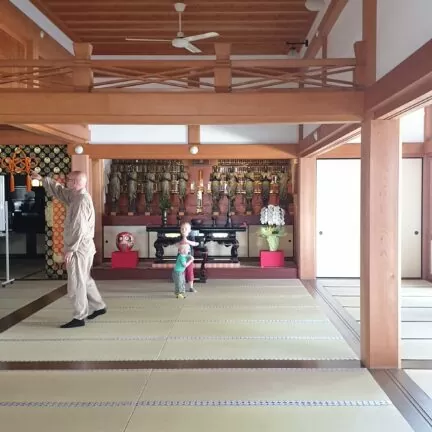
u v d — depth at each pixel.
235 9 7.19
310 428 3.39
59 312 6.71
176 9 6.85
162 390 4.05
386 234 4.60
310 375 4.37
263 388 4.08
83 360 4.78
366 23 4.68
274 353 4.95
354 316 6.39
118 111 4.85
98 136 9.19
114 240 10.49
